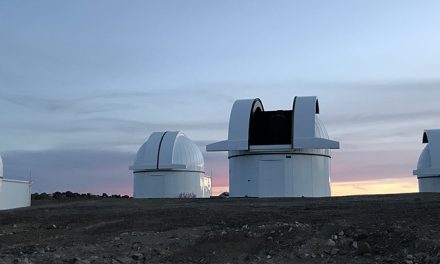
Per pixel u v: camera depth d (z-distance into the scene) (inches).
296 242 534.3
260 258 501.4
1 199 1360.7
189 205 926.4
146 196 1657.2
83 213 860.0
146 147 1683.1
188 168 1663.4
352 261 478.0
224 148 1320.1
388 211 661.9
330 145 1278.3
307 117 1311.5
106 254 540.7
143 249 556.7
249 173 1339.8
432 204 713.6
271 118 1370.6
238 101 1379.2
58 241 628.4
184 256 522.9
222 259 506.0
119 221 754.2
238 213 748.6
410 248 485.1
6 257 541.3
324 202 867.4
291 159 1317.7
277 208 796.0
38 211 941.2
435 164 1535.4
